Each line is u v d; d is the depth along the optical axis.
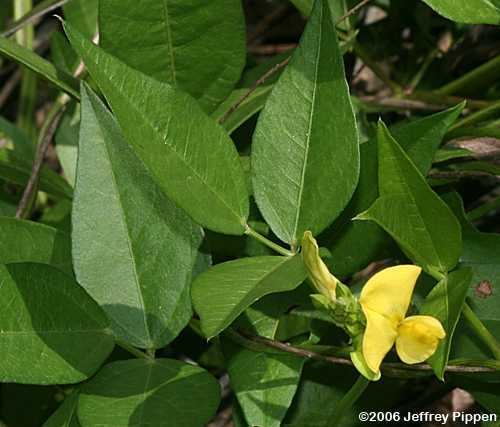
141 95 0.28
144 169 0.30
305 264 0.27
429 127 0.30
